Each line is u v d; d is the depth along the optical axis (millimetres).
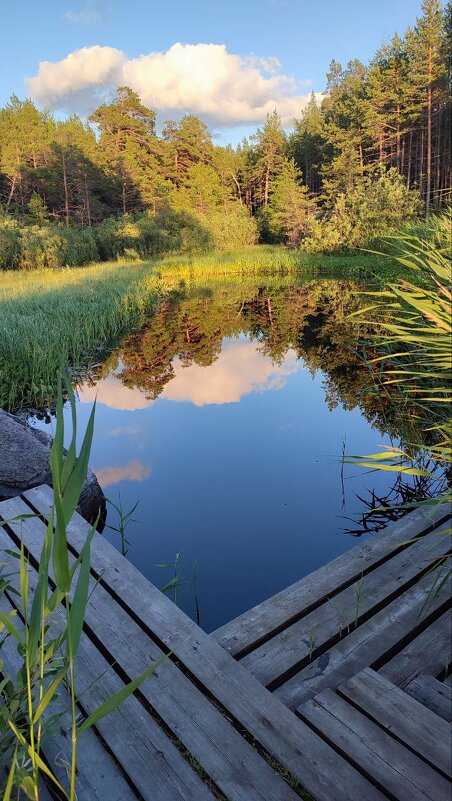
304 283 18750
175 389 7180
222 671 1812
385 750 1500
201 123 50969
